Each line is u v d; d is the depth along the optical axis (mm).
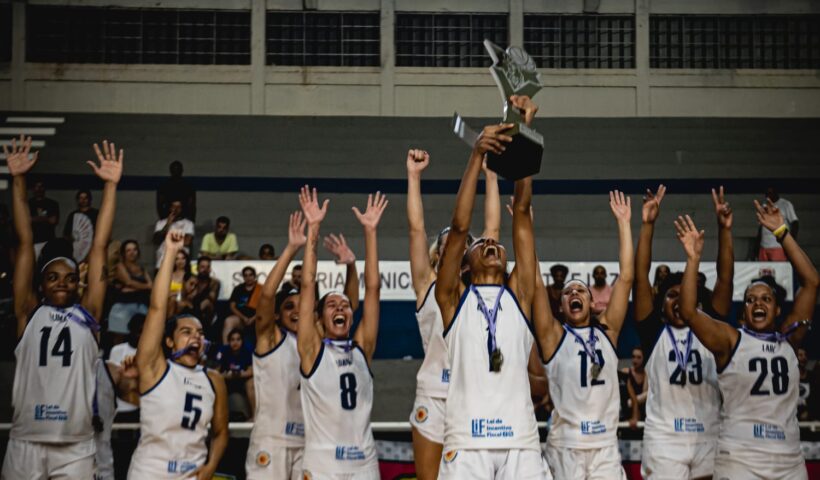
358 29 19297
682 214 17078
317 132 18422
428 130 18641
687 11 19438
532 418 5723
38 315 7055
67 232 14453
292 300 7980
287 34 19250
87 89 18641
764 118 19109
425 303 7062
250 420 10383
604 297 13219
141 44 18953
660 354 7820
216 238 14953
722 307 7543
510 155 5508
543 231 16844
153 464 6828
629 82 19188
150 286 12391
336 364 7367
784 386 7117
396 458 9008
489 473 5547
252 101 18828
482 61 19438
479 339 5707
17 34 18641
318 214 7340
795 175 17875
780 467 7066
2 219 13727
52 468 6957
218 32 19109
